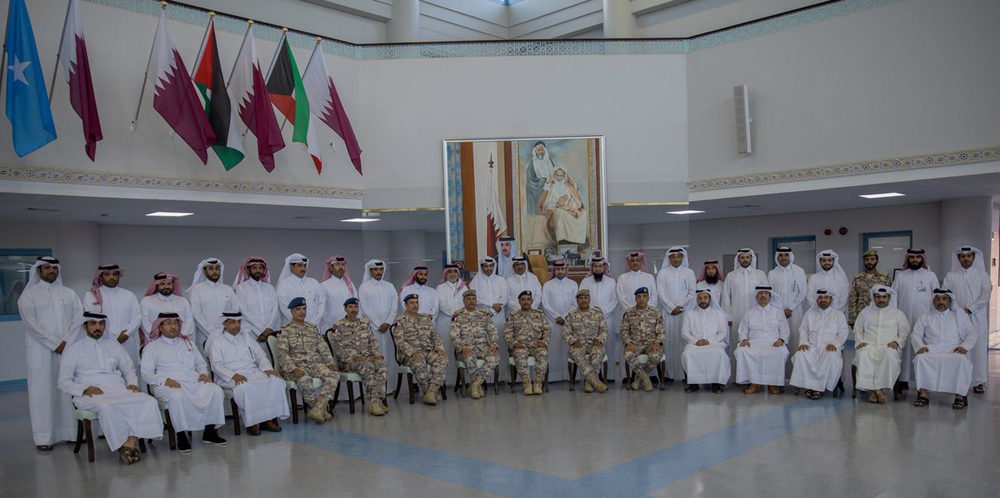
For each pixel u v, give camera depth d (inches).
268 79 335.9
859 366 300.8
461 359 331.0
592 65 409.1
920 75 330.3
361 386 327.3
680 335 366.0
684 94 409.7
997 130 309.6
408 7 520.4
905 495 183.0
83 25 301.6
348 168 396.2
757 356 322.7
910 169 334.0
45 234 412.2
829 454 221.9
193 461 232.4
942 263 443.5
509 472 210.8
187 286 478.3
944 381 286.2
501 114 407.2
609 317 374.3
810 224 514.6
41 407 255.0
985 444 230.4
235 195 347.9
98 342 252.2
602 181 404.2
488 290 370.0
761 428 258.1
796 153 368.5
